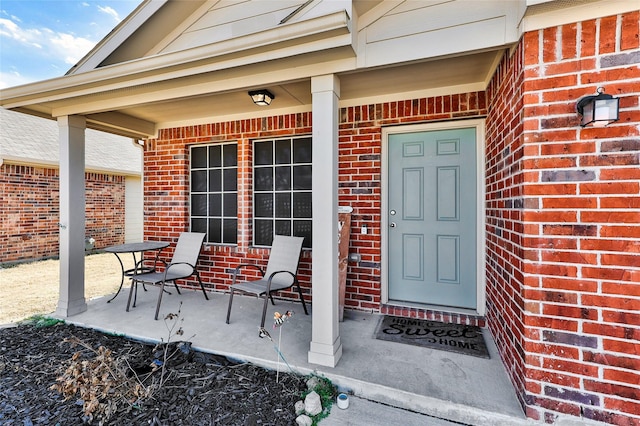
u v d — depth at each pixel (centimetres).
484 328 303
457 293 330
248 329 305
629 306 167
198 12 306
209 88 274
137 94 302
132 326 312
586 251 174
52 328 316
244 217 412
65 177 346
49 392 212
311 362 240
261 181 416
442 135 332
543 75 181
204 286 438
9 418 186
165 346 264
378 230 342
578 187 175
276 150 407
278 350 248
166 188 454
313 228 243
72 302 346
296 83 292
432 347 264
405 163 344
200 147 450
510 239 216
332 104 239
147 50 315
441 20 216
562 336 178
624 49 167
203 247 436
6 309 384
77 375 191
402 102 328
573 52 175
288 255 360
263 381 224
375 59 228
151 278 359
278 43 221
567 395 177
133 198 927
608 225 170
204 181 448
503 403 194
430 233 338
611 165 169
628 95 166
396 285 351
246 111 395
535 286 183
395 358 247
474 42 208
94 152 889
